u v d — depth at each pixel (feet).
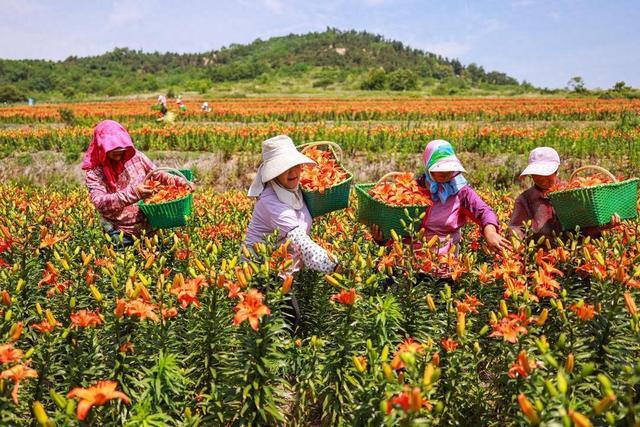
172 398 11.03
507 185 45.80
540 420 7.45
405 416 7.77
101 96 368.07
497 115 96.94
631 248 13.16
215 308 11.37
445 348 10.66
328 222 20.13
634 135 55.67
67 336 10.94
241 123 101.55
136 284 10.53
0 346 8.55
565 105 107.96
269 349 10.66
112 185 16.51
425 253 12.20
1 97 345.31
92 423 9.49
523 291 10.87
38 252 14.33
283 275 12.32
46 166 55.98
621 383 9.80
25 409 10.47
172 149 62.75
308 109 108.17
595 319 10.91
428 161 14.02
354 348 11.63
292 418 11.94
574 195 13.48
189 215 17.52
